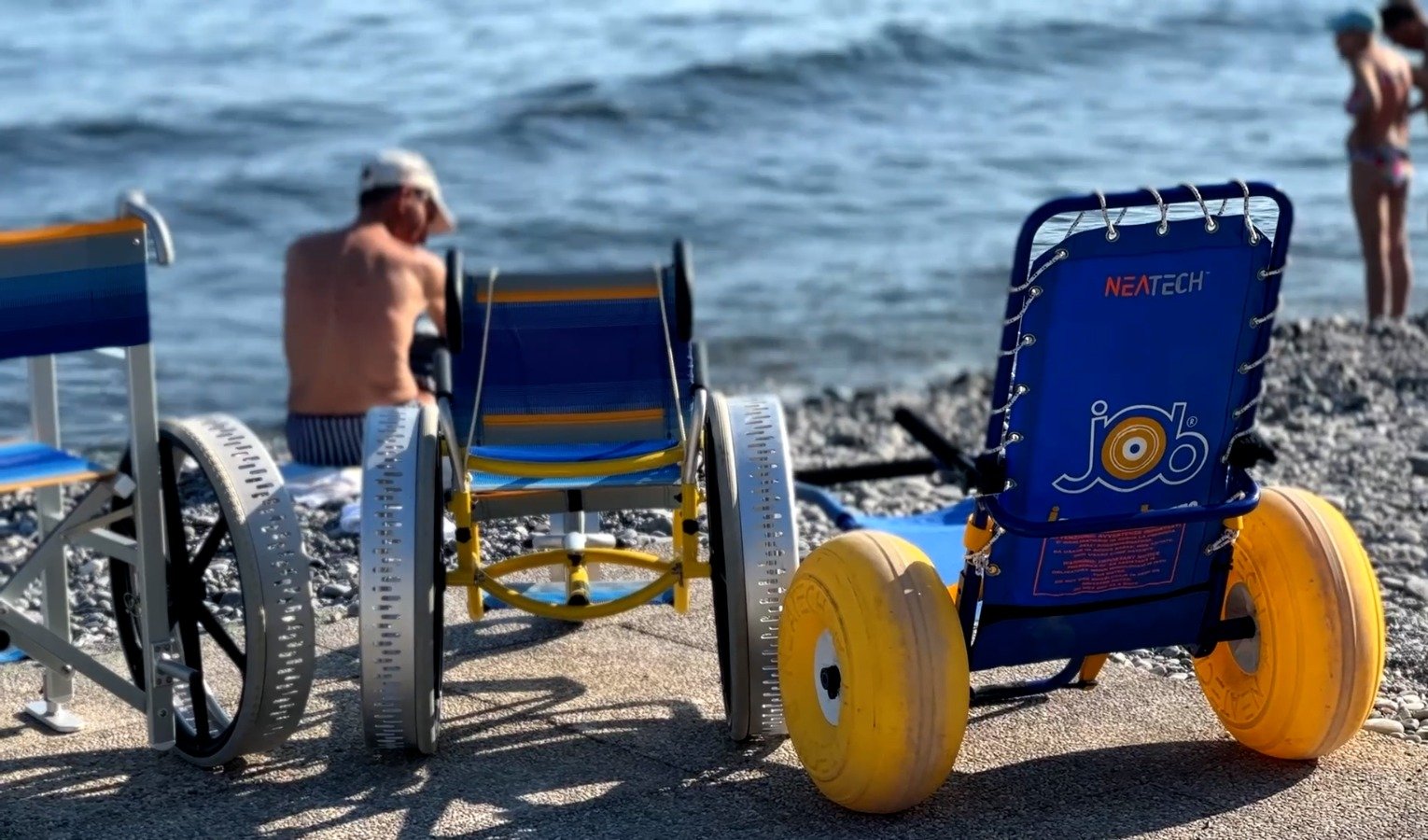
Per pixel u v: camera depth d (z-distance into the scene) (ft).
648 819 12.59
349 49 93.76
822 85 84.33
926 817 12.53
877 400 37.19
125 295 12.96
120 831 12.49
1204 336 11.99
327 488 22.59
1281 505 13.12
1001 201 62.08
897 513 24.14
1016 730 14.26
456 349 14.35
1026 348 11.84
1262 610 13.03
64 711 14.97
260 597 12.96
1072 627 13.03
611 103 77.82
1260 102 82.23
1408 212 57.82
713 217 59.52
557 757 13.91
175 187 63.57
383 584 13.26
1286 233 11.80
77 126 72.69
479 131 73.51
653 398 15.21
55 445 15.01
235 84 83.82
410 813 12.75
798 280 51.21
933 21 98.07
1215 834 12.07
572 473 14.11
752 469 13.80
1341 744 13.05
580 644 16.83
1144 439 12.25
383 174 23.88
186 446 13.51
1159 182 64.80
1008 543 12.49
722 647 14.52
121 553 13.74
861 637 11.94
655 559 15.84
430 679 13.46
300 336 23.27
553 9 105.40
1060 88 85.97
